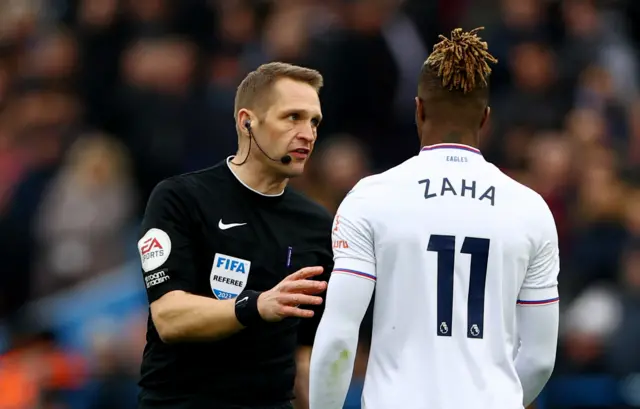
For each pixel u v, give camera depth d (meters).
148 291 17.39
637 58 44.22
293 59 37.47
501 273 15.59
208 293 17.58
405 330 15.46
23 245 36.59
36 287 35.88
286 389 18.00
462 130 16.08
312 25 38.41
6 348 31.12
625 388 29.98
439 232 15.54
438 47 16.14
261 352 17.58
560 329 31.72
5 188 37.44
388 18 39.31
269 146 17.58
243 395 17.53
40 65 40.31
